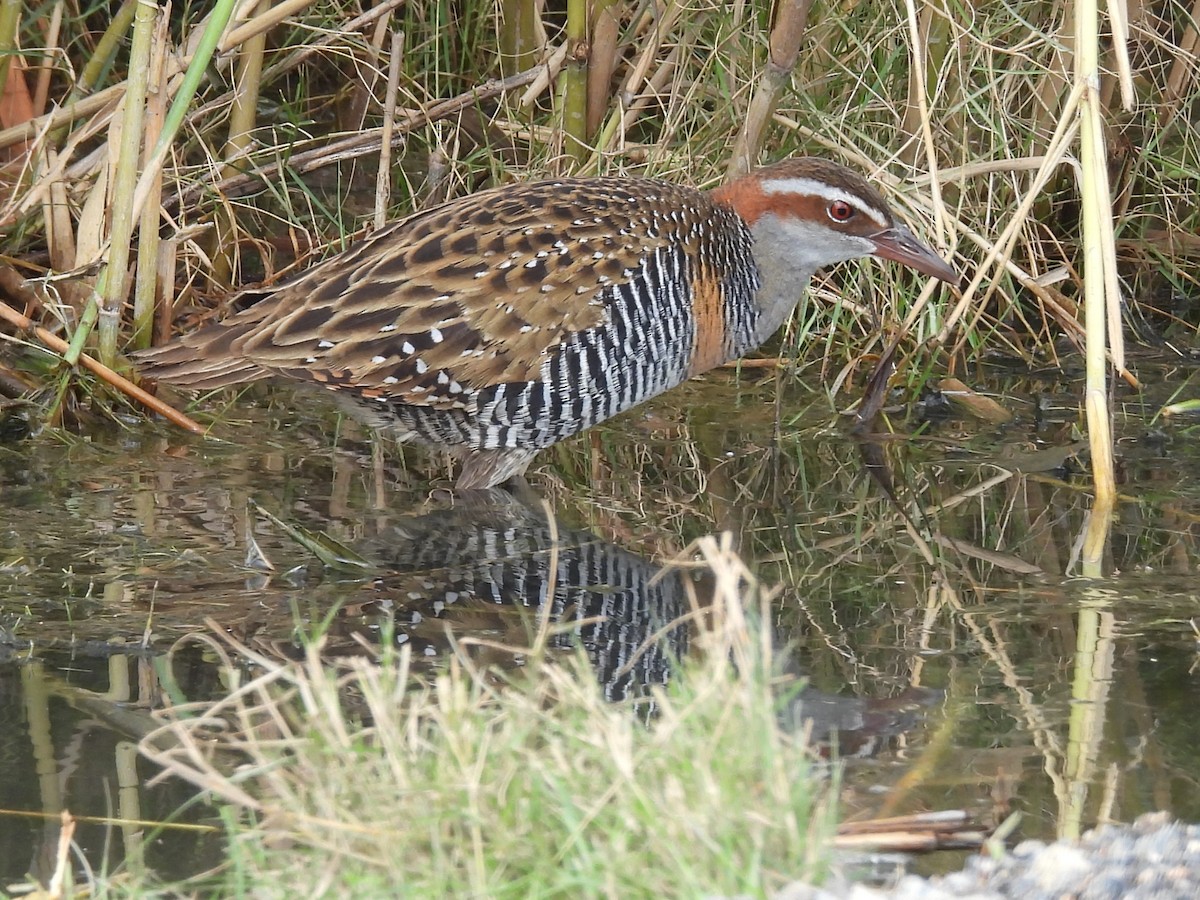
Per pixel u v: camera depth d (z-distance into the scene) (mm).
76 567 9219
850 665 8188
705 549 6664
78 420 11523
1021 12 13562
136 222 12094
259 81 12969
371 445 11508
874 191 11312
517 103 13797
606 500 10641
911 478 11117
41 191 11789
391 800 5914
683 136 13711
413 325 9922
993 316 13938
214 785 6117
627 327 10336
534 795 5836
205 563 9320
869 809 6727
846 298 13031
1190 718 7594
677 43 13055
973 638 8547
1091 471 11234
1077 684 7969
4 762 7102
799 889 5516
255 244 13125
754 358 13383
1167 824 6527
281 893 5738
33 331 11672
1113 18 10219
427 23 14125
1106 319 13023
